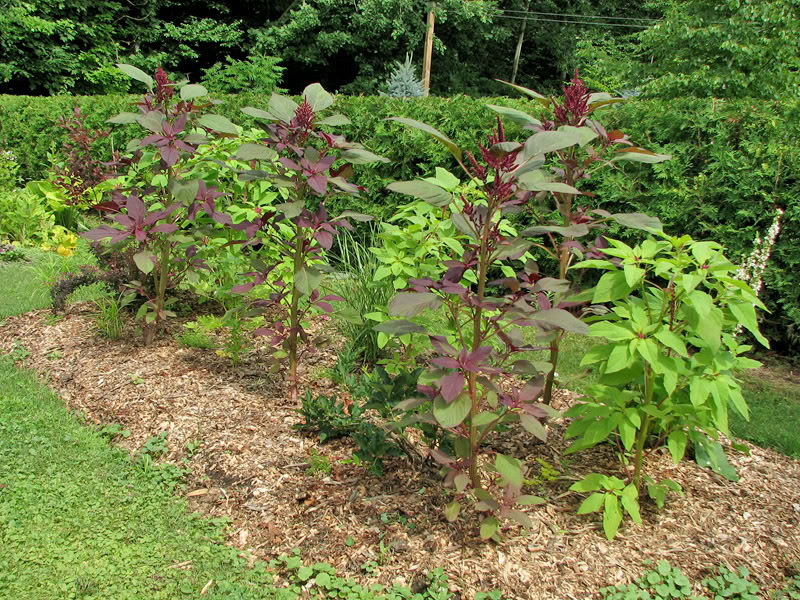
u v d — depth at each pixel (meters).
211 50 21.59
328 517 2.78
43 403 3.79
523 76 29.17
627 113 5.62
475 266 2.53
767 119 5.15
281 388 3.88
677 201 5.39
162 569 2.52
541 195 3.31
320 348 4.41
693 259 2.71
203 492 3.01
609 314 3.05
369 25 19.98
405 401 2.50
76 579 2.41
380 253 3.80
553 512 2.83
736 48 9.92
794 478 3.26
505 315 2.44
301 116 3.26
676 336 2.53
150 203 4.61
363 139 6.81
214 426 3.45
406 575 2.47
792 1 9.79
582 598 2.38
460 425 2.57
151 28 19.94
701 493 3.03
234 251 4.57
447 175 3.66
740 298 2.67
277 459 3.17
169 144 3.80
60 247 6.81
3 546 2.58
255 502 2.90
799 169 4.92
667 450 3.37
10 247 6.80
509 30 25.14
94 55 18.25
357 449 3.24
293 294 3.65
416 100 6.74
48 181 8.13
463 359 2.32
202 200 4.01
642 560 2.58
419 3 20.22
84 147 7.51
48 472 3.10
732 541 2.73
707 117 5.32
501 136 2.31
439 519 2.74
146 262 3.82
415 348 4.02
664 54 11.46
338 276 5.28
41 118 9.62
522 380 4.11
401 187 2.33
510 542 2.63
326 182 3.14
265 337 4.63
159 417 3.56
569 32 27.64
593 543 2.65
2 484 2.98
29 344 4.58
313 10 19.84
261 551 2.64
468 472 2.63
